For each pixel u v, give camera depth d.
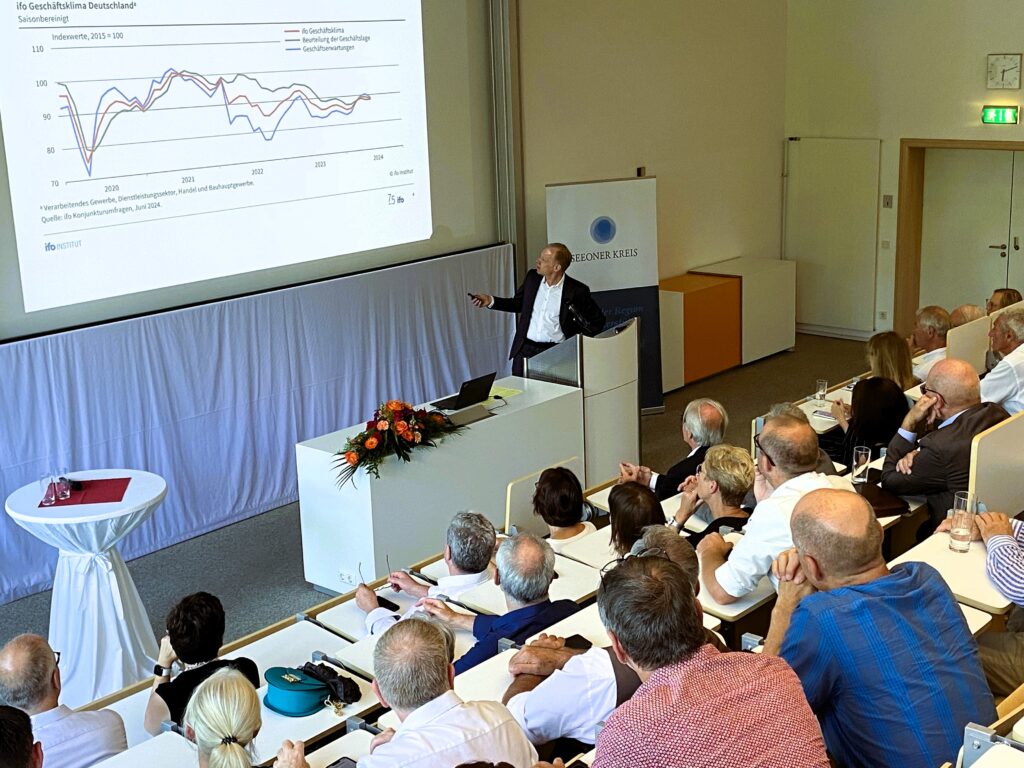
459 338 8.05
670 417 8.73
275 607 5.70
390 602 4.10
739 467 4.10
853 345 10.84
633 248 8.55
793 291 10.47
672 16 9.36
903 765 2.22
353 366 7.36
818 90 10.73
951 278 10.59
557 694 2.70
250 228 6.71
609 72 8.88
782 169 11.01
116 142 6.02
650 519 3.83
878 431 5.29
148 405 6.31
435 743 2.35
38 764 2.57
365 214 7.34
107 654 4.85
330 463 5.48
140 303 6.31
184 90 6.27
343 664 3.60
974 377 4.51
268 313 6.80
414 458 5.52
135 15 6.00
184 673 3.39
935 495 4.47
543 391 6.39
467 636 3.67
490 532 3.99
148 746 3.07
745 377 9.82
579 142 8.74
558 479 4.29
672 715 1.79
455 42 7.80
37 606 5.81
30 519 4.66
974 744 2.12
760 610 3.69
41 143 5.73
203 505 6.67
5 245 5.72
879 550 2.44
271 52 6.63
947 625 2.34
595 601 3.83
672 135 9.59
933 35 9.91
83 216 5.95
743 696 1.83
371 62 7.19
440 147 7.81
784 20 10.62
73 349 5.95
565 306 6.89
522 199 8.36
